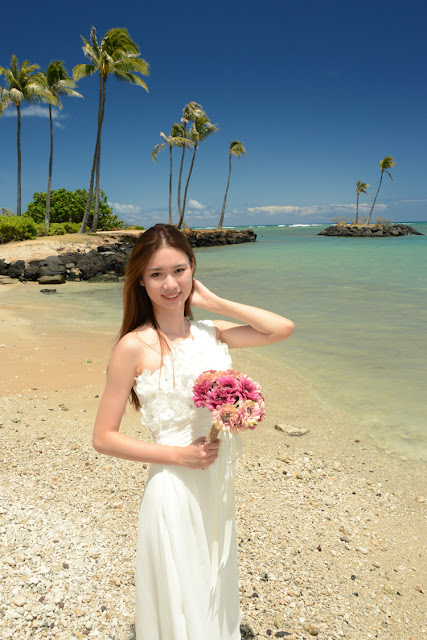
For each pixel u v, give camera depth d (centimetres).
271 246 4766
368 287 1709
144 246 172
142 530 171
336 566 310
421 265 2494
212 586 168
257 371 751
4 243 2928
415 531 355
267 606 269
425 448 492
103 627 242
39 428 503
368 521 367
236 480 424
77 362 770
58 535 317
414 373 731
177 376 169
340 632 252
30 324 1103
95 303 1525
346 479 432
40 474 406
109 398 170
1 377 680
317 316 1205
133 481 405
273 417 575
